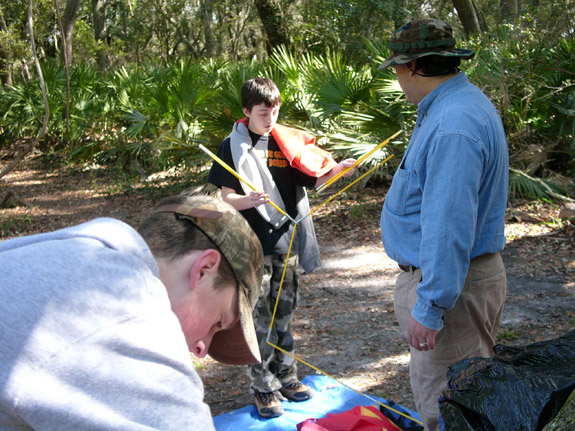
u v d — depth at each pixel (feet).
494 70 25.96
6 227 29.50
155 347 2.76
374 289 17.92
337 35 52.34
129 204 33.09
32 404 2.51
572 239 20.29
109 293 2.76
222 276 3.55
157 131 38.83
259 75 29.35
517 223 22.52
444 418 5.32
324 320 15.78
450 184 6.55
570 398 4.48
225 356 3.99
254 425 10.25
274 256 10.25
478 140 6.64
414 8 53.88
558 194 23.93
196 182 32.60
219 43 112.47
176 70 38.50
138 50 116.16
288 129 10.07
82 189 37.63
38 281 2.71
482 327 7.39
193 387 2.86
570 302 15.66
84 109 45.37
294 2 55.31
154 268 3.15
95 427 2.53
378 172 27.50
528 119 26.53
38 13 68.95
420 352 7.61
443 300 6.63
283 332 10.73
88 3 112.88
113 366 2.64
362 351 13.66
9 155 51.57
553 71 25.95
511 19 35.09
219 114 28.09
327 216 26.04
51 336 2.60
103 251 2.92
